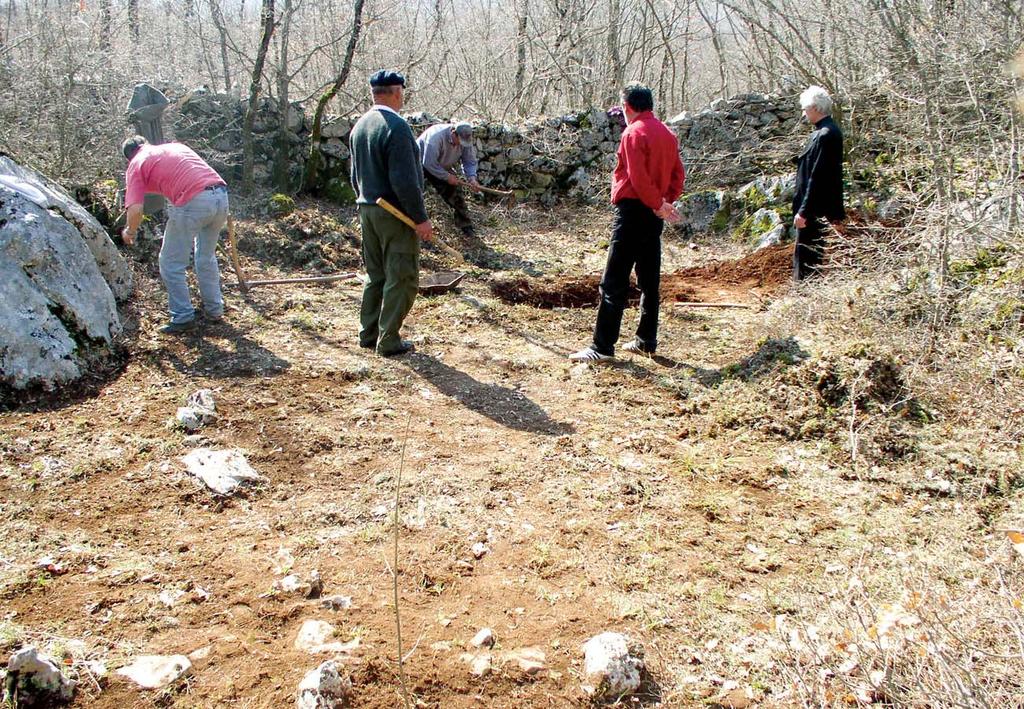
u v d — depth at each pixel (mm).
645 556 3217
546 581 3053
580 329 6070
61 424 4082
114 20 9664
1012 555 3029
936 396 4266
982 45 6363
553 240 8844
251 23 12617
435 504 3537
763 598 2961
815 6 9562
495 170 10031
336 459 3914
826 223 5969
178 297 5379
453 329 5887
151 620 2691
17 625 2588
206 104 8742
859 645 2352
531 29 14445
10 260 4582
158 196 6723
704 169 9969
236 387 4652
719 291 7188
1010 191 5145
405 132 4727
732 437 4258
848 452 4020
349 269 7152
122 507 3395
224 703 2346
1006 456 3807
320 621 2725
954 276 5062
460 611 2850
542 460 3990
